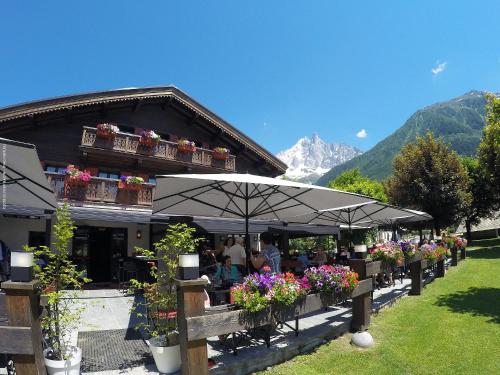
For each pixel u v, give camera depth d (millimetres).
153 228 16453
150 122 18266
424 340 6203
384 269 8352
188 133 19578
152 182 17719
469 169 33031
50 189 5918
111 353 5176
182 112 19094
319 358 5418
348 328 6859
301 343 5637
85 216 11031
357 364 5180
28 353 3289
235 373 4609
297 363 5207
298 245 30172
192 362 3875
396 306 8906
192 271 4020
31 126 14812
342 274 5922
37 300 3549
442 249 13398
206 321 4008
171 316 4594
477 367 5035
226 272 7734
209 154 18891
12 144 4215
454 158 26297
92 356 5035
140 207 15562
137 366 4648
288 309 5035
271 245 7129
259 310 4602
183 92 18250
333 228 17438
